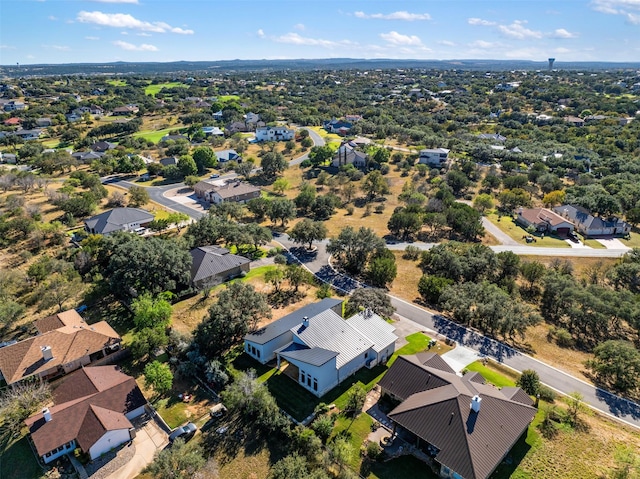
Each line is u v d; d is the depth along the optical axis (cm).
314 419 4531
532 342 6331
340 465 3966
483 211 11981
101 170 14238
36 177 11956
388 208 12269
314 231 8950
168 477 3722
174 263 6838
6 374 4972
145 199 11419
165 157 16138
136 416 4638
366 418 4550
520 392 4644
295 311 6088
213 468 3941
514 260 8088
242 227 8931
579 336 6719
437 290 7112
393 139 19975
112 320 6384
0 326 6128
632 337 6762
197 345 5428
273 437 4344
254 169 15525
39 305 6606
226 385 5066
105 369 5088
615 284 8319
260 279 7700
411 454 4103
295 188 13912
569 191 13362
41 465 4056
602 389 5334
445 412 4028
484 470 3628
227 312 5500
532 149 18138
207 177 14512
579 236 10788
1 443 4334
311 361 4819
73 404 4422
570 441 4309
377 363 5484
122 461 4100
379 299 6450
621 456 3894
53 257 7869
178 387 5072
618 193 12506
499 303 6384
